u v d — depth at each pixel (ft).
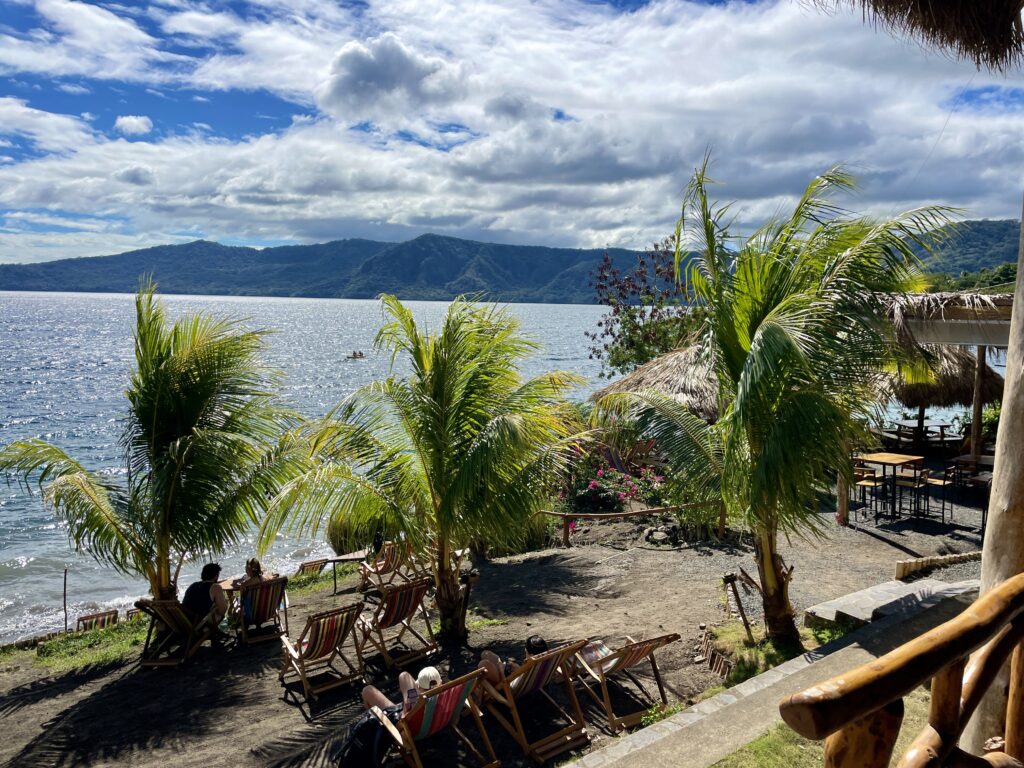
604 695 21.80
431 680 20.18
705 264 24.57
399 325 30.81
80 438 127.34
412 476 29.30
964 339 35.73
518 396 29.66
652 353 75.97
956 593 24.17
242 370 34.47
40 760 21.39
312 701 24.67
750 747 15.23
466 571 39.50
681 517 39.29
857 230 22.84
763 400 21.52
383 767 19.74
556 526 47.11
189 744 21.95
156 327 33.17
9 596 55.98
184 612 29.55
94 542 30.71
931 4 13.47
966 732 10.27
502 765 19.97
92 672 28.73
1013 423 10.39
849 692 3.71
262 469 32.73
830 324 21.29
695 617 29.50
